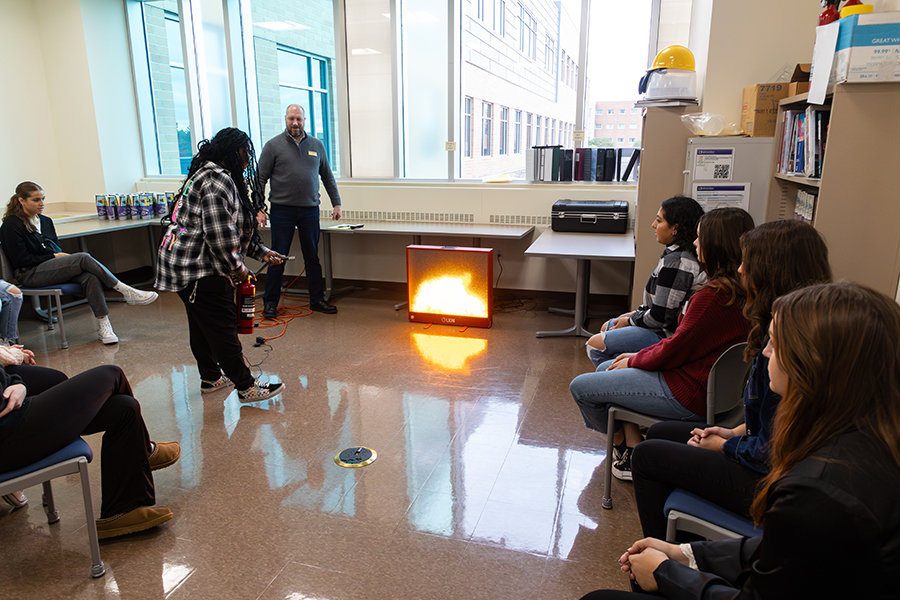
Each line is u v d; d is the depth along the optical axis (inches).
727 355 72.4
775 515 34.0
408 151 219.9
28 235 164.7
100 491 94.9
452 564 76.7
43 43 229.5
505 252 209.6
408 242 223.3
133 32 242.4
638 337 101.3
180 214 111.7
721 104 135.6
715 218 75.9
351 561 77.4
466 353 157.5
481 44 219.5
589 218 183.8
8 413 67.2
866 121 81.9
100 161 235.0
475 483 96.0
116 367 80.3
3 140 217.6
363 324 185.2
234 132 113.7
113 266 241.1
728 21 131.6
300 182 189.5
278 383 130.6
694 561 48.9
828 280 57.3
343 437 111.7
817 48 90.6
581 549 79.6
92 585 73.0
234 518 87.0
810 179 95.5
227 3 227.0
